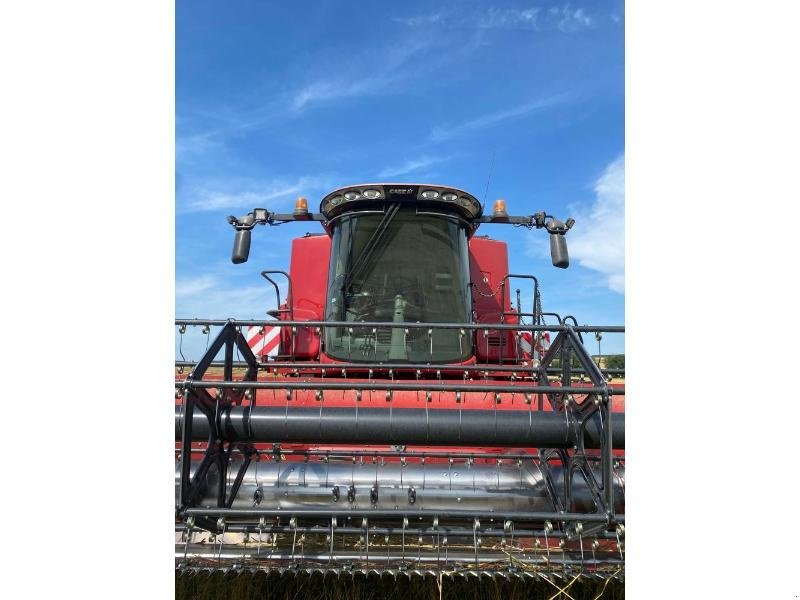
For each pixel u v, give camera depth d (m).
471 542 3.49
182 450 3.04
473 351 5.48
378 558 3.15
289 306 5.90
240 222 5.73
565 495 3.52
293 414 3.33
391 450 4.18
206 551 3.24
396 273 5.60
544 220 5.78
